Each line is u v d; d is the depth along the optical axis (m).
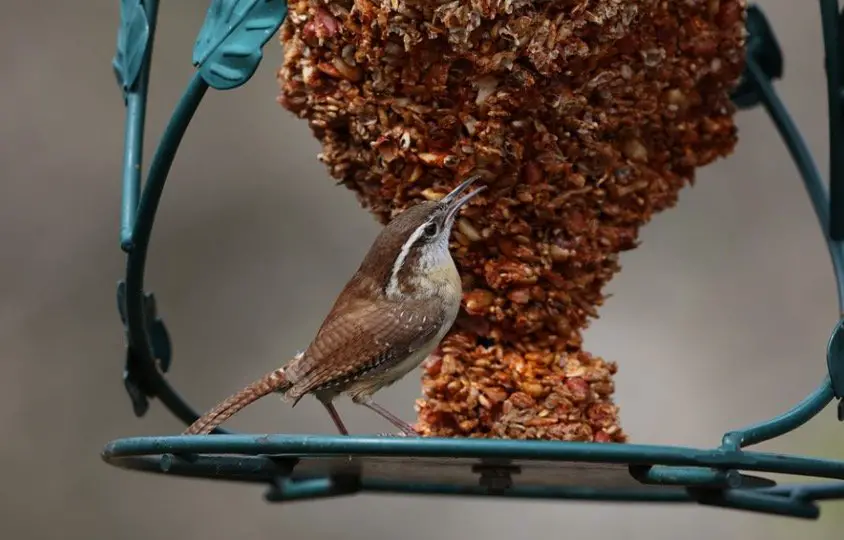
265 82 17.12
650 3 9.12
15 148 16.97
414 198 9.84
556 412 9.59
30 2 17.52
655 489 10.88
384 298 10.12
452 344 9.89
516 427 9.56
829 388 8.81
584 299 9.94
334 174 9.88
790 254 16.17
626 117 9.50
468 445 7.87
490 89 9.04
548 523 16.17
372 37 9.03
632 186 9.75
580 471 9.09
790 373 15.57
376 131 9.38
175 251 16.52
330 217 16.84
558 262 9.64
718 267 16.23
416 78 9.09
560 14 8.88
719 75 10.02
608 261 10.02
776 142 16.52
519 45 8.85
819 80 16.62
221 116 16.97
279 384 9.91
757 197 16.42
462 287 9.95
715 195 16.50
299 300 16.39
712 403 15.47
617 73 9.23
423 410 9.96
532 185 9.37
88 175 17.03
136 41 10.32
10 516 15.70
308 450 8.02
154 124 16.73
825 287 16.02
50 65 17.30
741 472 8.76
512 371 9.66
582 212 9.64
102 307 16.64
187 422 10.90
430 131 9.31
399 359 10.00
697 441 15.22
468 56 8.92
